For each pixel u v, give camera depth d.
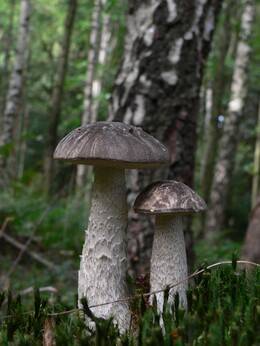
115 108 0.88
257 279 0.56
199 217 2.61
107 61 3.20
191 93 0.86
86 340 0.50
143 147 0.54
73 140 0.55
